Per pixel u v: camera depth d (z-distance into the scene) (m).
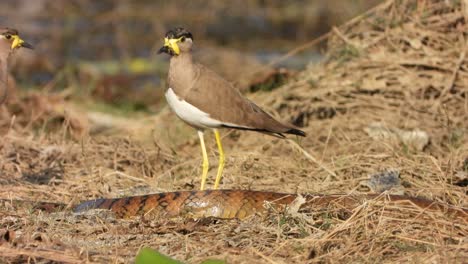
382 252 9.34
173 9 27.53
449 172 12.62
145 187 12.71
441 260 9.05
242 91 16.84
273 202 10.66
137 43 25.14
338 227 9.84
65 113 16.55
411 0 16.73
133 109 19.30
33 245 9.52
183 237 9.93
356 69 16.02
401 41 16.27
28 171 13.55
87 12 27.34
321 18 26.25
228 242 9.75
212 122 11.41
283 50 24.12
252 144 14.81
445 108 14.34
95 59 23.66
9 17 26.56
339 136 14.59
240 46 24.47
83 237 10.07
